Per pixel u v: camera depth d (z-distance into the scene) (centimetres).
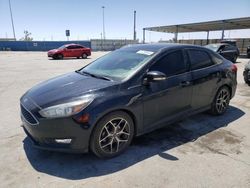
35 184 271
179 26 2975
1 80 945
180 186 267
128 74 346
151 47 409
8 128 430
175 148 355
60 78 394
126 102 317
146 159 324
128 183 272
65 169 301
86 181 276
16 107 560
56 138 291
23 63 1748
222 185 269
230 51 1602
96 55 3036
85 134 292
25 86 818
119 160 322
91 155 334
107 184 271
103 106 298
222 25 2806
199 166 307
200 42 3841
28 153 339
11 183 273
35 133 298
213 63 463
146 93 341
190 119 475
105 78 353
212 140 383
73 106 288
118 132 326
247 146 363
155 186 267
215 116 491
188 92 404
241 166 307
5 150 347
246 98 644
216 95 470
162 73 335
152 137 393
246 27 3120
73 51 2306
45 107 294
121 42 5316
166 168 302
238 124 450
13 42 4444
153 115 360
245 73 829
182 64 401
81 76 383
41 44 4531
